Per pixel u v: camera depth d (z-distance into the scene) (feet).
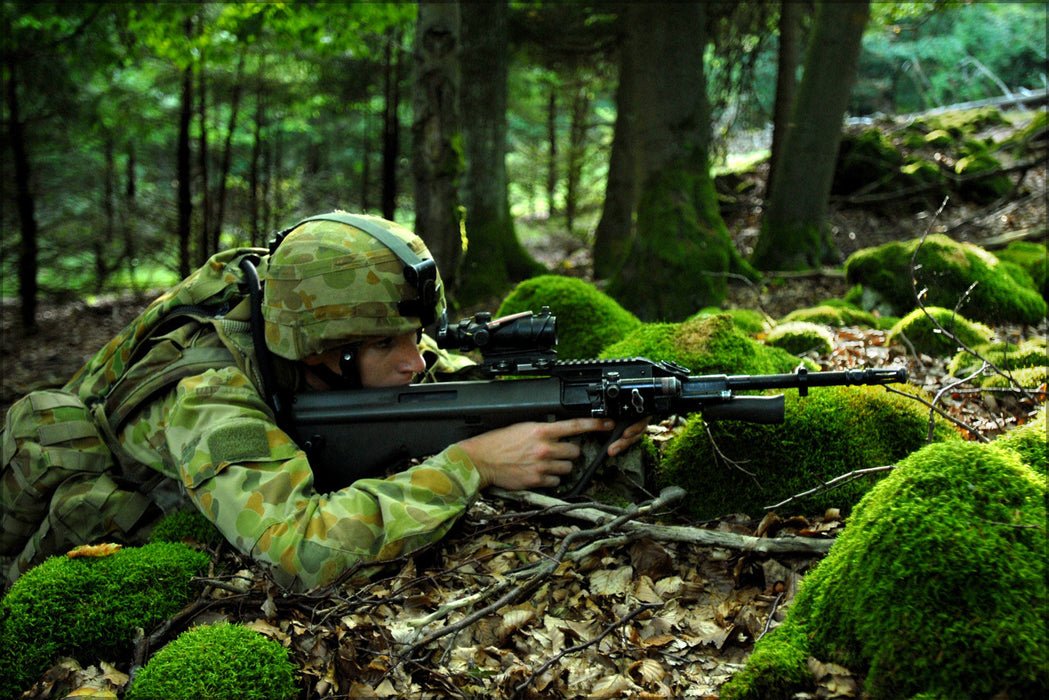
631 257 28.55
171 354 9.05
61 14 34.71
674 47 27.86
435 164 25.09
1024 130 44.37
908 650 5.66
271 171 63.36
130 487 9.47
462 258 25.91
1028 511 5.91
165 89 48.62
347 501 8.08
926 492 6.26
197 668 6.88
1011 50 61.26
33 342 45.06
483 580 8.30
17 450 9.10
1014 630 5.35
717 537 8.07
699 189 28.32
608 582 8.26
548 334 8.29
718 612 7.66
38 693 7.28
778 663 6.22
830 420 9.41
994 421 10.82
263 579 8.12
